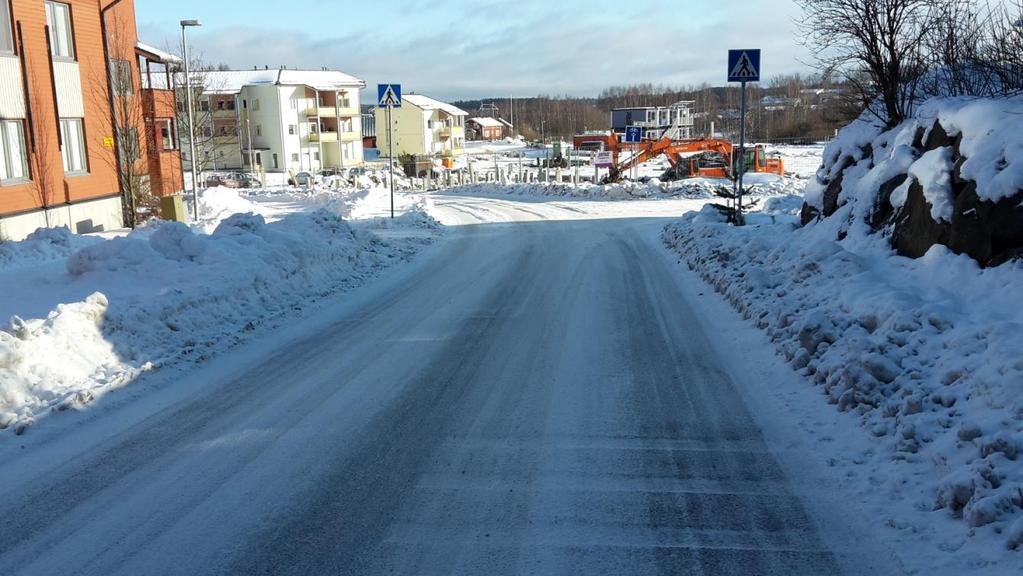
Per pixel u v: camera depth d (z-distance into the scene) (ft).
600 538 14.02
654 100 481.05
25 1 64.90
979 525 13.00
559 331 29.76
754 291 31.09
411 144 301.63
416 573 13.01
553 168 186.80
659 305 33.81
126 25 85.20
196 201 90.84
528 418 20.36
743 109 49.55
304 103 250.57
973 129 26.02
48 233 53.62
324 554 13.70
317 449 18.57
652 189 104.94
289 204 120.98
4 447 18.93
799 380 21.99
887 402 18.08
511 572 12.94
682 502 15.33
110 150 78.48
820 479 16.01
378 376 24.58
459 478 16.76
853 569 12.67
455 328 30.96
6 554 13.87
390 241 58.90
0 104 62.28
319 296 38.47
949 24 36.73
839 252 29.73
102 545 14.14
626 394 21.99
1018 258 22.21
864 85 41.04
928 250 26.21
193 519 15.10
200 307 30.71
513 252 53.72
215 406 21.97
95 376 23.80
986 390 16.72
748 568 12.85
